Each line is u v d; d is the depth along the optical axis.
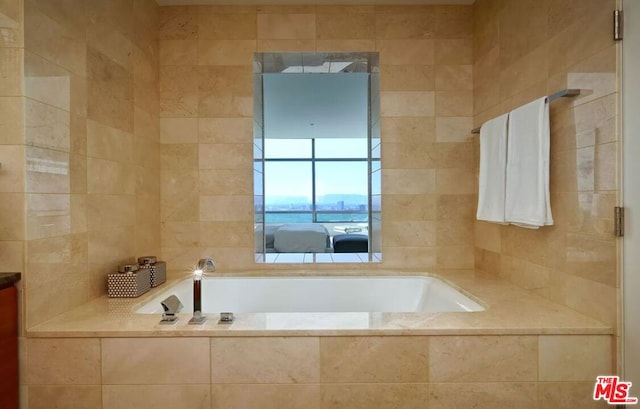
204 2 2.14
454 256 2.21
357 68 2.43
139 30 1.92
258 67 2.38
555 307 1.42
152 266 1.79
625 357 1.17
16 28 1.17
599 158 1.23
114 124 1.69
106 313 1.38
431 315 1.35
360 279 2.11
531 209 1.45
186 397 1.21
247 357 1.21
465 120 2.20
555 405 1.21
